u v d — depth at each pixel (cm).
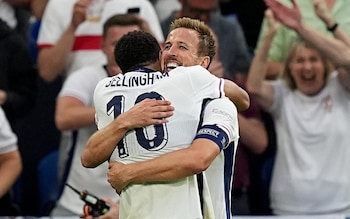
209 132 1303
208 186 1352
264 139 2222
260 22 2614
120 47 1393
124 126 1317
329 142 2181
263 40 2205
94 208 1650
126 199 1330
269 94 2222
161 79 1340
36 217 2077
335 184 2170
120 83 1358
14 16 2498
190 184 1312
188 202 1303
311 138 2191
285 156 2209
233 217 1980
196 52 1381
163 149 1313
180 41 1379
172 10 2456
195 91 1332
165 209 1302
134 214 1313
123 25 2045
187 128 1319
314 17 2345
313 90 2203
